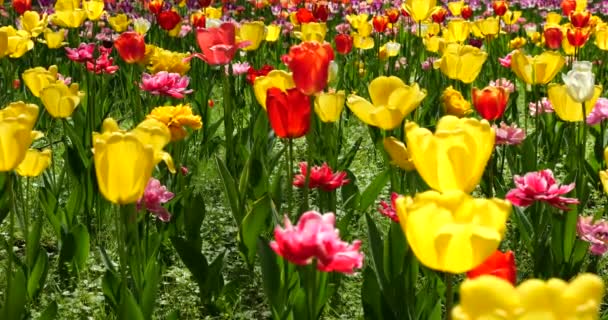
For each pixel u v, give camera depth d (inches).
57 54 425.7
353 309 153.1
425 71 332.8
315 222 88.0
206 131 253.6
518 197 141.5
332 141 227.6
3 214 169.3
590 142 297.9
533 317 42.7
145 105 301.9
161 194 158.4
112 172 98.7
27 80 194.4
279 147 283.6
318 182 159.8
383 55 349.7
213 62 191.2
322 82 133.0
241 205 170.2
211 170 246.2
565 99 169.9
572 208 148.5
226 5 583.2
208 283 153.8
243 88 322.3
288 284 136.2
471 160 84.6
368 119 132.5
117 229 121.5
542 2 649.6
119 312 115.4
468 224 65.6
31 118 109.6
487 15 551.2
